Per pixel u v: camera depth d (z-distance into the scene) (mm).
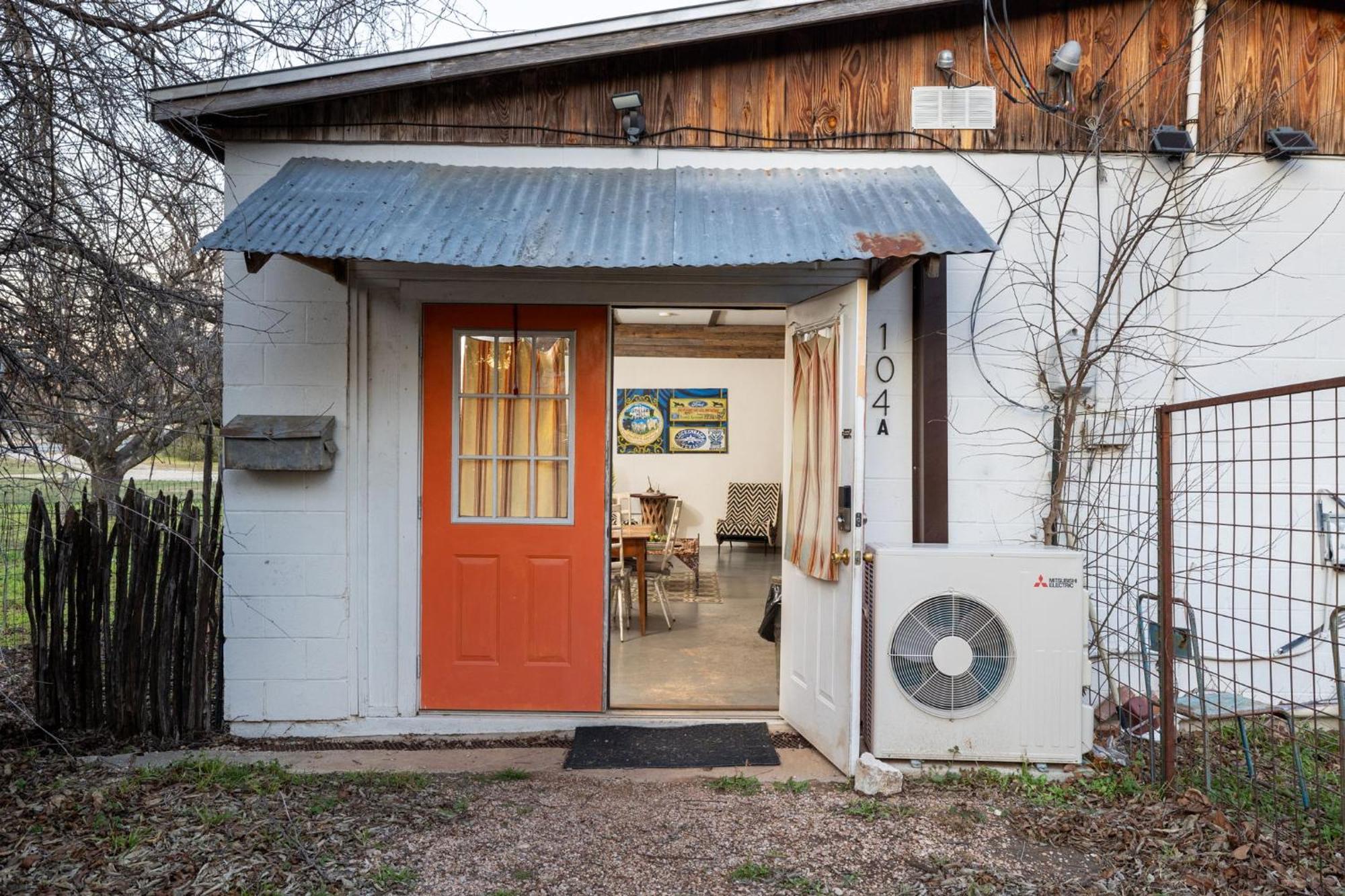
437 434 4637
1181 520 4121
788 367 4699
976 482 4652
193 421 5570
